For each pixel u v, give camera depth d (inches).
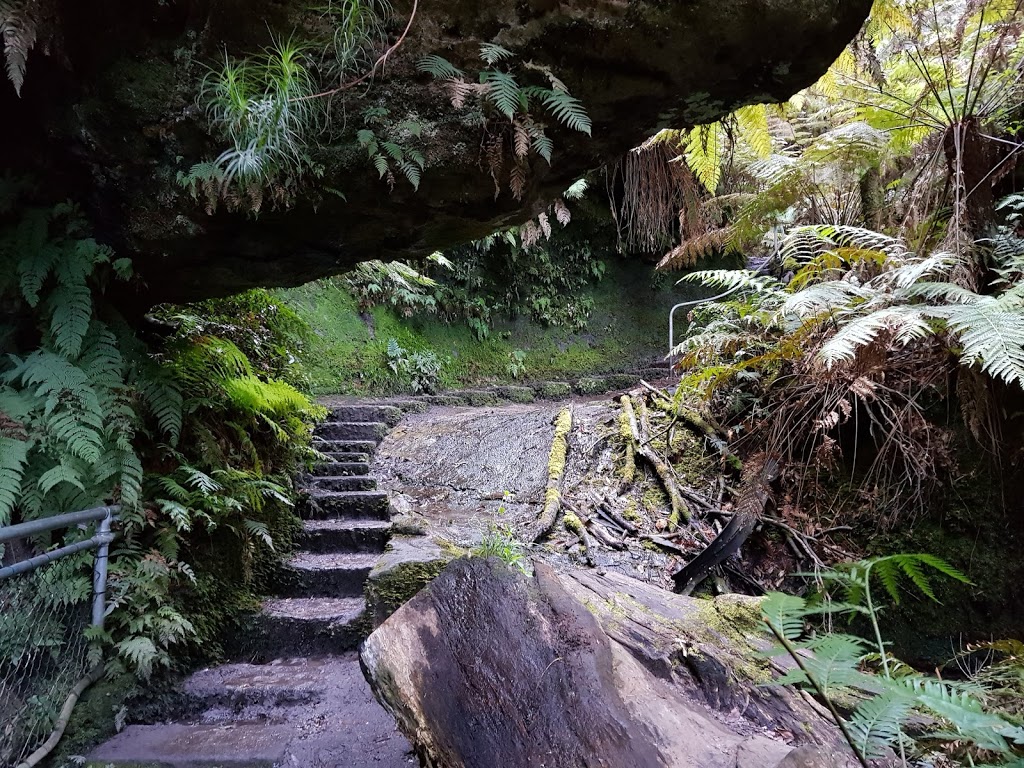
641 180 213.6
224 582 138.8
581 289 365.1
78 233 109.3
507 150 101.3
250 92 92.4
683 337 360.5
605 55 96.8
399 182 102.4
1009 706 76.9
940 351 149.9
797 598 41.4
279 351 219.5
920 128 167.5
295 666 129.6
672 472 184.2
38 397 103.3
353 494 182.5
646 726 71.1
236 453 153.2
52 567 101.2
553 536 167.0
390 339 299.9
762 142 161.0
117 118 98.4
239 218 107.2
